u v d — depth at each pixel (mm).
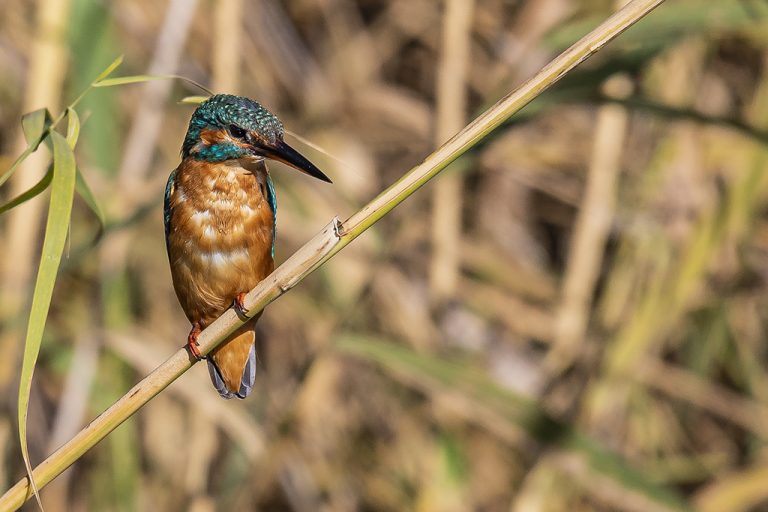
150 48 12570
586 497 11609
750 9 7949
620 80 11094
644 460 11930
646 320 11102
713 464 12383
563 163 13195
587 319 11953
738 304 12914
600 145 11258
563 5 13039
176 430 12000
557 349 11727
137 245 12250
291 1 14922
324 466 12109
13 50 12055
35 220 9680
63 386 11898
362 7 15406
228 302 7148
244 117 6996
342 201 12750
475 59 13961
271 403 12070
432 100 14805
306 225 11945
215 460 12039
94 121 10438
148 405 12109
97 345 10180
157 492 11703
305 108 13852
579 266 11562
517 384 12695
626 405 11844
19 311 9641
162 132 12344
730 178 12031
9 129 11898
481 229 14203
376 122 13906
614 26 5051
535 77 5078
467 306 13000
